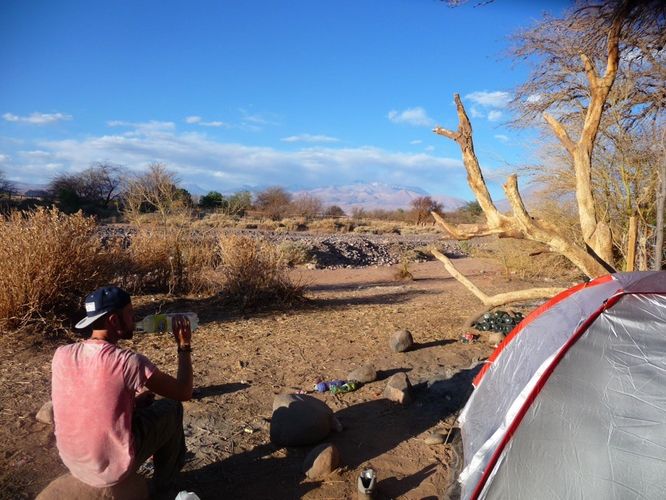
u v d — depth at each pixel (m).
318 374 6.66
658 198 6.46
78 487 3.33
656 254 6.40
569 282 15.38
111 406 3.34
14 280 7.85
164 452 3.99
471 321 8.65
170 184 13.08
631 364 3.42
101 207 45.31
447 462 4.53
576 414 3.36
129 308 3.55
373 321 9.70
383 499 3.99
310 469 4.28
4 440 4.67
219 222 29.47
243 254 11.09
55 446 4.62
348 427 5.18
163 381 3.58
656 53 8.37
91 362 3.35
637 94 9.04
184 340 3.79
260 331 8.85
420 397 5.93
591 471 3.21
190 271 11.91
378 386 6.27
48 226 8.54
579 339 3.58
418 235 43.38
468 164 5.93
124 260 11.44
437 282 16.70
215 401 5.74
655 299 3.65
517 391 3.69
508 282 15.55
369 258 25.34
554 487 3.26
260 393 6.00
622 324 3.59
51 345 7.49
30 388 5.93
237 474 4.31
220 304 10.99
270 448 4.73
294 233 37.28
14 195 44.09
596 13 7.21
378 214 73.38
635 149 9.88
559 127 6.44
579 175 6.32
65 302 8.46
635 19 6.96
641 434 3.20
